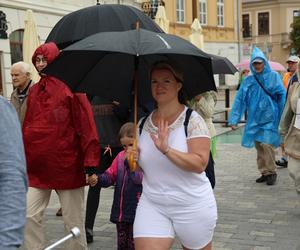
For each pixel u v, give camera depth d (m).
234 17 41.38
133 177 4.40
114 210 4.49
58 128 4.30
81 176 4.43
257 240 5.43
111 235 5.71
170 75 3.34
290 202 6.99
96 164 4.34
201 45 14.82
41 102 4.36
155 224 3.31
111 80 3.94
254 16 58.34
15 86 5.92
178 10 34.97
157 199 3.31
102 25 5.47
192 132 3.29
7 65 15.66
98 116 5.63
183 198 3.27
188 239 3.34
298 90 6.08
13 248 2.01
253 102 8.03
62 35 5.59
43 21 17.36
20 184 2.06
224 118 17.27
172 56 3.66
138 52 3.21
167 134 3.20
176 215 3.30
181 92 3.48
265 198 7.25
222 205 6.88
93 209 5.45
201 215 3.29
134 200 4.42
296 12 56.53
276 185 8.07
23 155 2.13
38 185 4.36
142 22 5.63
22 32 16.69
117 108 5.57
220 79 36.91
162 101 3.36
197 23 14.95
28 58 10.51
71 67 3.79
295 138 6.12
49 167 4.33
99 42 3.34
